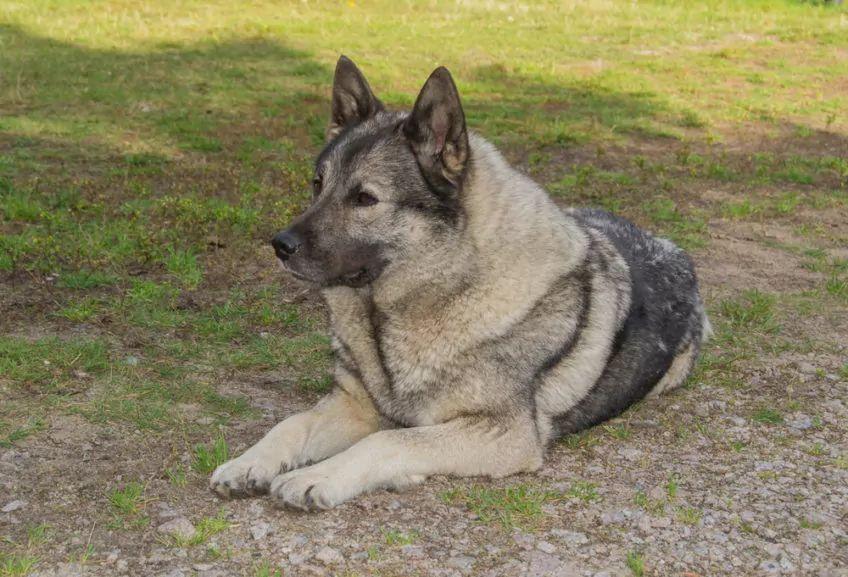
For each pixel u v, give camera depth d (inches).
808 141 524.4
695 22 887.1
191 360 222.1
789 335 256.7
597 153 462.3
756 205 394.0
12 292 254.2
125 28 719.7
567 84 639.1
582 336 187.6
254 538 149.8
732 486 173.8
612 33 828.0
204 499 162.1
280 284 275.6
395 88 593.9
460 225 171.8
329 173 177.6
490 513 160.2
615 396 198.5
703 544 153.2
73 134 447.2
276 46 697.6
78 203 329.1
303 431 176.6
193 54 657.0
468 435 170.9
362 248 173.2
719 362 234.7
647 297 205.6
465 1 917.2
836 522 161.8
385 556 145.9
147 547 146.2
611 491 170.4
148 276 273.7
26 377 203.5
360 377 184.5
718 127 553.0
